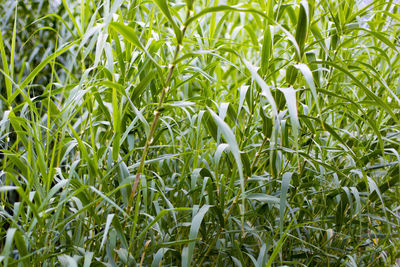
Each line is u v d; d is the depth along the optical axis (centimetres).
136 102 85
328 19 98
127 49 84
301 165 92
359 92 114
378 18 102
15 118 65
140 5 90
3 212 63
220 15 165
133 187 67
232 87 104
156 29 90
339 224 89
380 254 94
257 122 88
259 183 95
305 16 66
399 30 103
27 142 71
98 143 93
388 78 102
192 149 85
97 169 70
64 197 65
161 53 91
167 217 90
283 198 69
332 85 105
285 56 112
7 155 66
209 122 78
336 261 94
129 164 90
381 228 106
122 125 83
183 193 96
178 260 85
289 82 72
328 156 103
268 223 87
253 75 55
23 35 180
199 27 101
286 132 86
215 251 85
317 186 100
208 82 102
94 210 70
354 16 87
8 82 67
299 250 97
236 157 51
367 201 96
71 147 75
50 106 74
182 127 106
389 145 101
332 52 89
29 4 189
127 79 85
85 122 87
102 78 87
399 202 100
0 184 79
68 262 60
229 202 85
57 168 68
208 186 77
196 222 65
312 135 82
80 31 85
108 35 82
